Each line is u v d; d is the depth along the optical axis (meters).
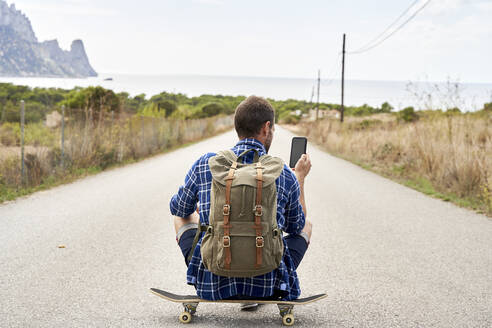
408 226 6.48
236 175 2.30
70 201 7.89
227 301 2.61
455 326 3.07
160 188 9.59
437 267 4.54
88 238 5.42
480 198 8.55
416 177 11.71
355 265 4.59
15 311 3.19
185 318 2.93
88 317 3.08
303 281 4.07
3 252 4.73
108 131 14.58
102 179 10.83
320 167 14.56
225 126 54.50
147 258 4.67
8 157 9.69
